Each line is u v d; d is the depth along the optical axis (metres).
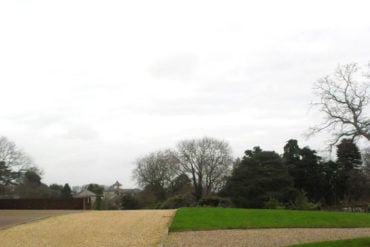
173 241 17.98
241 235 19.69
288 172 61.31
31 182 78.31
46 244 17.67
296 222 23.70
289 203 50.91
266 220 24.16
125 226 22.44
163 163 75.12
